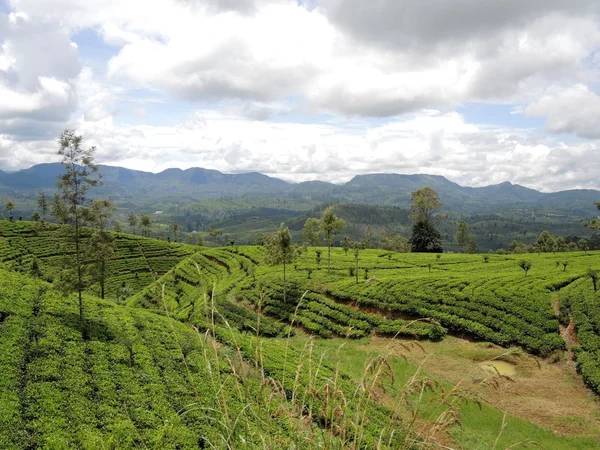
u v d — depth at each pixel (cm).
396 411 748
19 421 2038
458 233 15562
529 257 8825
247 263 9062
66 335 3175
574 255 8706
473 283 5756
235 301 6400
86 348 3053
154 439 2050
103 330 3497
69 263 3472
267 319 5553
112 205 3691
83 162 3484
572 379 3566
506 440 2636
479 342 4447
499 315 4722
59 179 3397
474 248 15775
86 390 2461
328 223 7694
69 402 2314
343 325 5253
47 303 3759
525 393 3325
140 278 9819
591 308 4356
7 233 10581
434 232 12169
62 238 3519
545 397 3266
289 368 3128
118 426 2106
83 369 2756
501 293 5162
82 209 3491
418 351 4294
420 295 5475
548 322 4412
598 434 2752
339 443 721
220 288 7175
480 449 2455
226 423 798
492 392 3278
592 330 4031
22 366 2589
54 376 2538
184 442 2062
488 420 2869
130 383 2662
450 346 4422
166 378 2803
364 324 5094
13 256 8894
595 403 3164
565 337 4225
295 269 7988
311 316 5472
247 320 5066
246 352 3198
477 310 4938
